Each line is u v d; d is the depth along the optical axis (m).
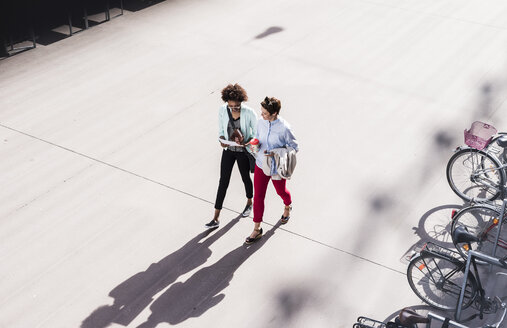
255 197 5.80
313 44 10.38
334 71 9.48
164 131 7.94
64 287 5.52
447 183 6.88
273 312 5.25
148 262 5.79
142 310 5.28
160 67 9.60
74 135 7.85
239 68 9.56
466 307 5.04
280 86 9.03
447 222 6.29
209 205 6.57
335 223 6.29
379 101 8.66
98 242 6.05
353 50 10.18
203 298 5.39
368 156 7.39
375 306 5.30
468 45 10.35
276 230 6.20
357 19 11.41
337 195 6.71
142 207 6.54
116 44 10.38
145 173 7.11
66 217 6.41
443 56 9.97
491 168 6.28
